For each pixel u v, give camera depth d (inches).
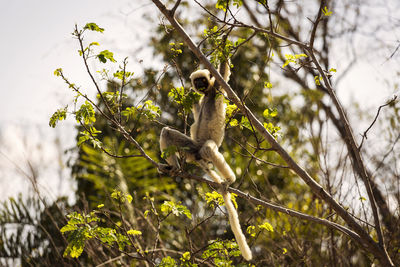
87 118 358.3
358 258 483.2
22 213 590.9
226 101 389.7
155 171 597.6
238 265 352.8
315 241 491.2
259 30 361.1
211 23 444.1
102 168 597.3
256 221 475.8
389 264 363.6
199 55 349.7
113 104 383.2
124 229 350.0
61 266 545.3
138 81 397.4
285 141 609.9
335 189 461.1
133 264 426.6
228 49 360.2
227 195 347.3
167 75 585.0
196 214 506.9
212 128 384.2
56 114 356.8
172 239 507.2
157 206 543.8
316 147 467.5
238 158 593.9
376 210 375.2
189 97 365.1
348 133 382.6
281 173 593.6
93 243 447.8
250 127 376.2
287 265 451.2
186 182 594.6
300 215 359.3
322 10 362.0
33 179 489.4
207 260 362.6
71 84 356.5
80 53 349.1
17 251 573.6
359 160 380.5
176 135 381.4
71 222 335.9
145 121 492.7
